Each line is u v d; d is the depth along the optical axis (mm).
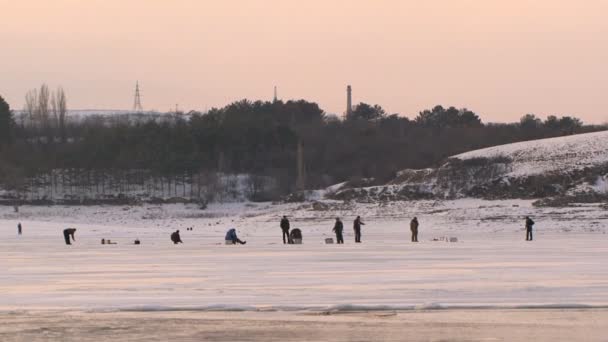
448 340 74688
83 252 185625
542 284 107750
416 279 115312
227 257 162625
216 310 89438
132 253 179750
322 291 103688
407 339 75188
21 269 138625
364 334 77250
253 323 82562
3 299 98938
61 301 97000
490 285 107312
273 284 111438
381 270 129375
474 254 165500
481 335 76562
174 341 75125
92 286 111312
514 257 155500
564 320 83000
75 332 78812
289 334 77562
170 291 105250
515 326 80250
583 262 141750
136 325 81875
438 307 89875
